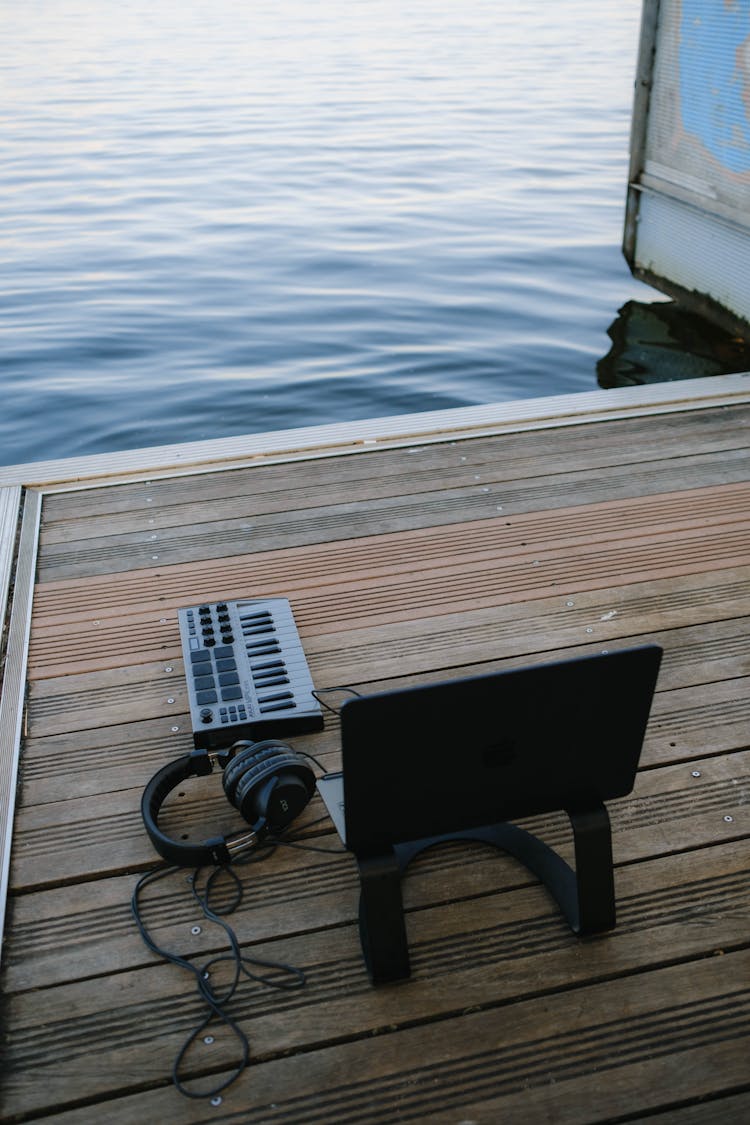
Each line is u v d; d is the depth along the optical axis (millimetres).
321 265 8719
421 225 9680
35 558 3277
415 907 1990
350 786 1642
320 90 17328
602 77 17625
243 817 2125
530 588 3059
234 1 35375
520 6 30781
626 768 1812
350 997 1812
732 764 2354
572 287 7844
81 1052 1729
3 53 22812
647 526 3383
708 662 2711
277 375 6637
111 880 2088
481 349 6828
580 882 1867
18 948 1933
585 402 4289
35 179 11859
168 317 7684
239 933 1951
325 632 2871
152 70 20141
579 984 1827
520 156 12172
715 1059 1682
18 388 6543
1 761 2398
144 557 3289
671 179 6254
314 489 3689
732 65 5410
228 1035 1751
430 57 20812
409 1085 1657
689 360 6223
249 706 2418
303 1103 1635
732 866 2074
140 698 2627
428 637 2840
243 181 11539
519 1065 1684
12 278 8586
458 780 1706
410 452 3945
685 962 1869
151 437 5906
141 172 12055
